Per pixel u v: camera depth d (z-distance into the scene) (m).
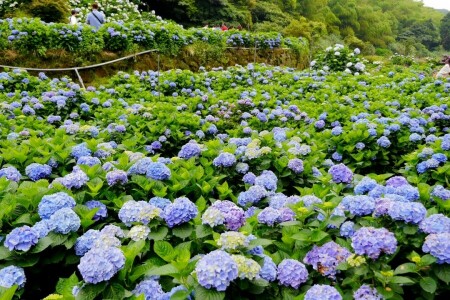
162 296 1.89
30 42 9.73
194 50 13.02
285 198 2.82
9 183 3.04
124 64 11.27
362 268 1.97
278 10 33.53
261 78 10.48
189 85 9.33
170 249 2.18
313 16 44.72
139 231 2.30
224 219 2.28
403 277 1.92
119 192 3.08
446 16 66.50
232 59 14.48
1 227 2.49
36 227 2.29
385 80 10.77
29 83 7.61
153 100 7.79
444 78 9.84
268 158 3.80
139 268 2.09
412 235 2.17
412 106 7.39
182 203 2.37
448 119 5.90
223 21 25.59
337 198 2.75
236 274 1.75
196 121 5.56
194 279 1.85
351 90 9.39
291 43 17.67
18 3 13.07
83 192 2.85
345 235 2.35
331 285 2.09
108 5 17.70
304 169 3.75
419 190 2.86
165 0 22.88
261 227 2.53
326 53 13.92
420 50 52.44
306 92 9.42
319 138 5.10
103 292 1.90
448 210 2.66
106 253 1.94
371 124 5.09
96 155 3.90
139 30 11.69
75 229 2.37
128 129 5.35
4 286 2.01
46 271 2.48
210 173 3.55
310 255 2.15
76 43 10.39
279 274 2.02
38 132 4.86
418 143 5.02
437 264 1.98
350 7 51.78
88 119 6.55
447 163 3.81
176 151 5.19
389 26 57.19
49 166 3.53
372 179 3.08
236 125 6.35
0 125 5.20
